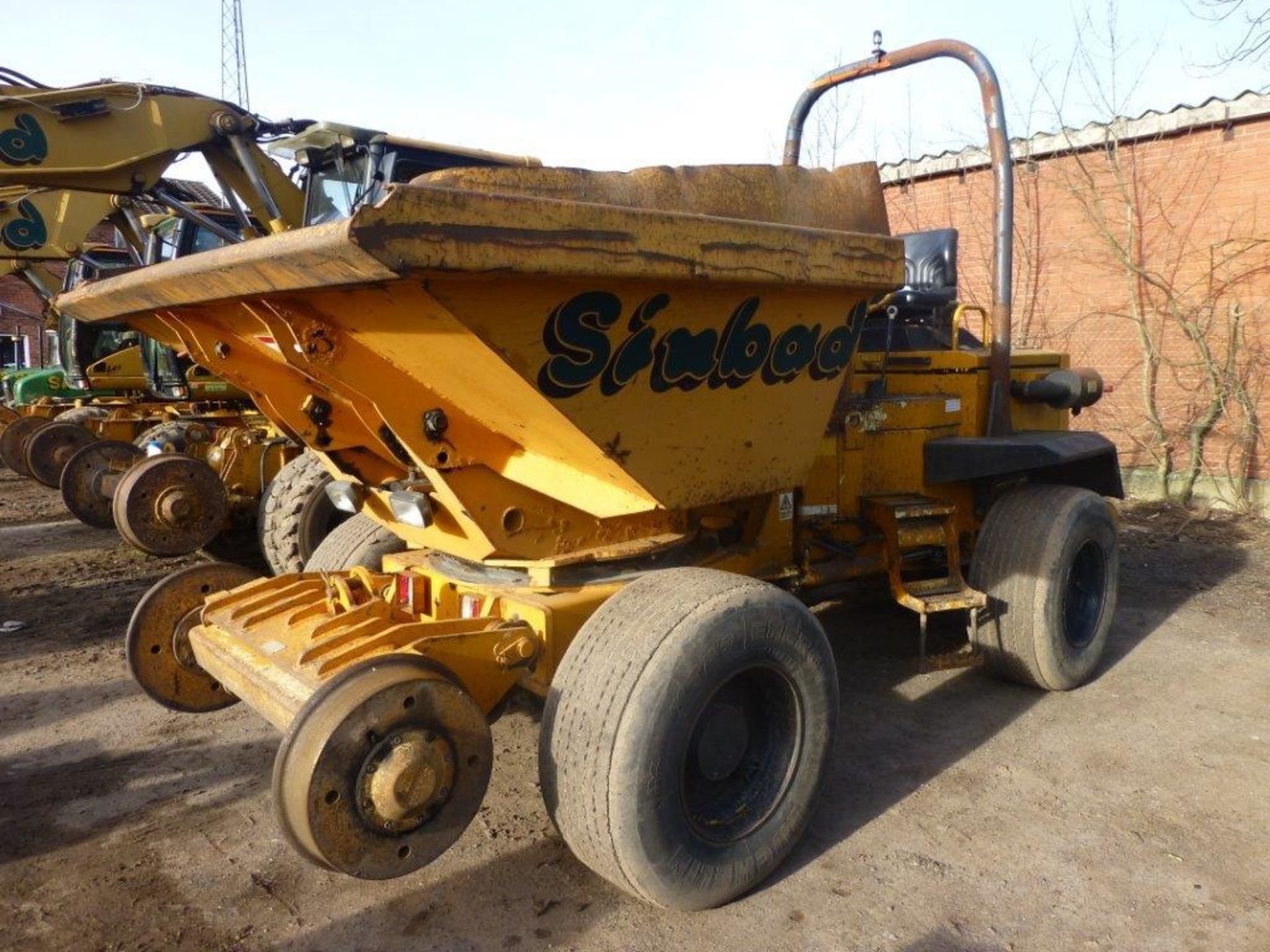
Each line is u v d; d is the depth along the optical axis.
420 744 2.31
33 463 9.24
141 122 6.00
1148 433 9.20
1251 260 8.40
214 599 3.24
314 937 2.66
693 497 3.03
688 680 2.56
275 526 5.37
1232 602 5.89
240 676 2.78
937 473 4.31
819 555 4.06
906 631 5.34
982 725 4.08
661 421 2.79
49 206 7.93
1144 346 9.05
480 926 2.70
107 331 10.20
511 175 2.39
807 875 2.95
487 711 2.79
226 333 3.14
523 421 2.75
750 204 2.98
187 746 3.90
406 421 2.83
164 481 5.98
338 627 2.85
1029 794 3.46
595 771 2.50
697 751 2.77
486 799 3.45
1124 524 8.18
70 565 7.37
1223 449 8.77
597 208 2.21
